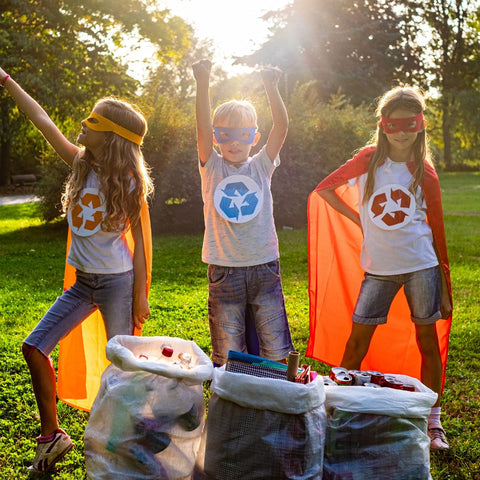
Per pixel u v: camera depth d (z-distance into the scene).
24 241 13.19
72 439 3.49
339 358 4.15
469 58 48.22
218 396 2.70
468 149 48.25
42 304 6.91
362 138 15.12
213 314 3.49
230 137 3.41
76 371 3.62
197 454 2.77
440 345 3.81
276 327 3.46
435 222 3.60
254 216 3.41
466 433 3.63
